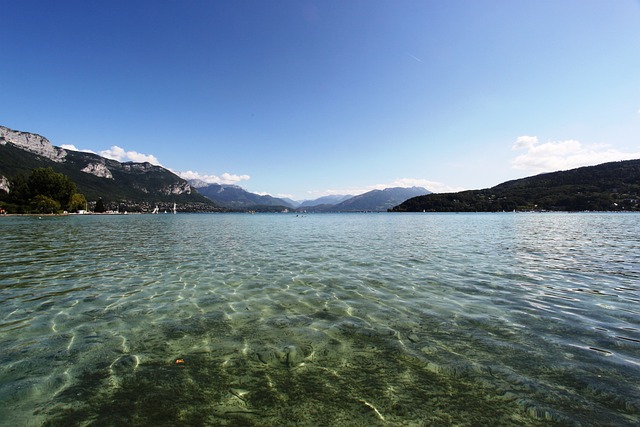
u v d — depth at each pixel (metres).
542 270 13.11
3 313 7.65
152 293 9.62
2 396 4.21
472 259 16.09
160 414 3.87
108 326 6.85
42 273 12.48
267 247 21.66
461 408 3.96
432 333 6.43
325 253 18.59
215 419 3.78
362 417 3.81
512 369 4.91
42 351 5.59
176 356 5.43
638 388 4.36
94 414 3.86
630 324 6.88
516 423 3.67
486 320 7.17
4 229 38.09
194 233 35.19
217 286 10.52
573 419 3.72
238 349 5.71
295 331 6.57
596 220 67.81
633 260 15.53
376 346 5.81
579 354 5.42
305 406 4.03
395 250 19.88
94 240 25.73
